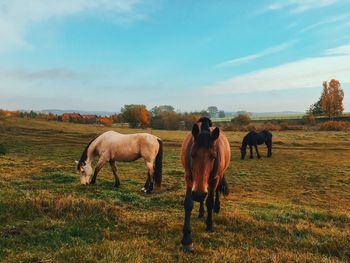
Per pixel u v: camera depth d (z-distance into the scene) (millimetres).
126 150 10539
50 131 43375
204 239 5523
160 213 7293
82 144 31609
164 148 30344
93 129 51438
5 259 4125
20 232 5215
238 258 4594
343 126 56281
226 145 6387
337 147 31891
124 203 8117
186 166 5328
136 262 4152
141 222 6199
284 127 58344
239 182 14875
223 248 5051
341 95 77125
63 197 7406
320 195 12766
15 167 15695
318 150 29516
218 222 6770
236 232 6168
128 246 4801
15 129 42906
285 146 32875
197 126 4973
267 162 21906
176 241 5273
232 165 20391
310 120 67562
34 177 12219
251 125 59906
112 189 10328
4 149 21312
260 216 7566
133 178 13812
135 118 72125
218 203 7363
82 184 10703
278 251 5094
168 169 17250
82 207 6641
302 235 6227
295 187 14172
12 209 6281
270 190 13445
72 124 58844
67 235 5215
